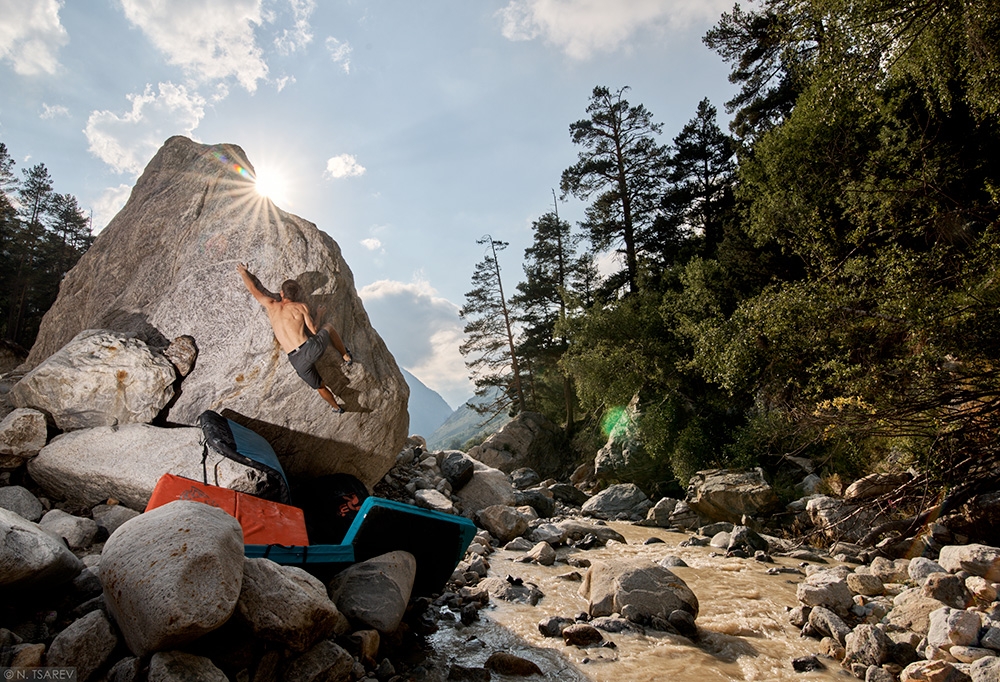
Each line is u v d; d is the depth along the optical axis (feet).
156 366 22.12
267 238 24.62
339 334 26.12
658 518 46.73
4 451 20.47
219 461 20.38
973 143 36.24
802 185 43.60
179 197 26.86
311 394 25.02
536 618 20.57
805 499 42.19
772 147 47.11
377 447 28.66
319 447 26.61
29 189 164.76
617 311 79.82
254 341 23.73
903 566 25.20
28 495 19.90
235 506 17.84
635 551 34.30
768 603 22.91
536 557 30.09
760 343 32.01
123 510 20.02
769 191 48.57
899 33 26.58
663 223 105.70
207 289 24.27
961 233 27.71
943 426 27.30
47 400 21.65
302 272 24.71
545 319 131.13
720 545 35.88
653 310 75.87
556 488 58.49
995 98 27.09
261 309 23.85
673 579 21.43
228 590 11.12
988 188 27.17
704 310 64.39
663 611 20.12
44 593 13.26
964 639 15.42
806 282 32.40
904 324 26.43
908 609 18.47
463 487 42.73
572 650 17.54
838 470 43.39
